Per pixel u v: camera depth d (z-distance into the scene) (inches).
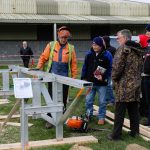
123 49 243.6
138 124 263.1
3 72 421.4
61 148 241.9
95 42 294.2
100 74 298.5
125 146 243.6
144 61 285.6
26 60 852.6
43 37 1279.5
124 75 247.1
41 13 1326.3
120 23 1296.8
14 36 1242.6
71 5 1369.3
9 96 434.6
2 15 1246.9
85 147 243.3
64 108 294.7
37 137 267.4
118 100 250.7
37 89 283.3
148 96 289.3
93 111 331.9
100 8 1408.7
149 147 243.6
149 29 285.4
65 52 293.3
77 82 231.0
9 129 290.2
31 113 244.5
